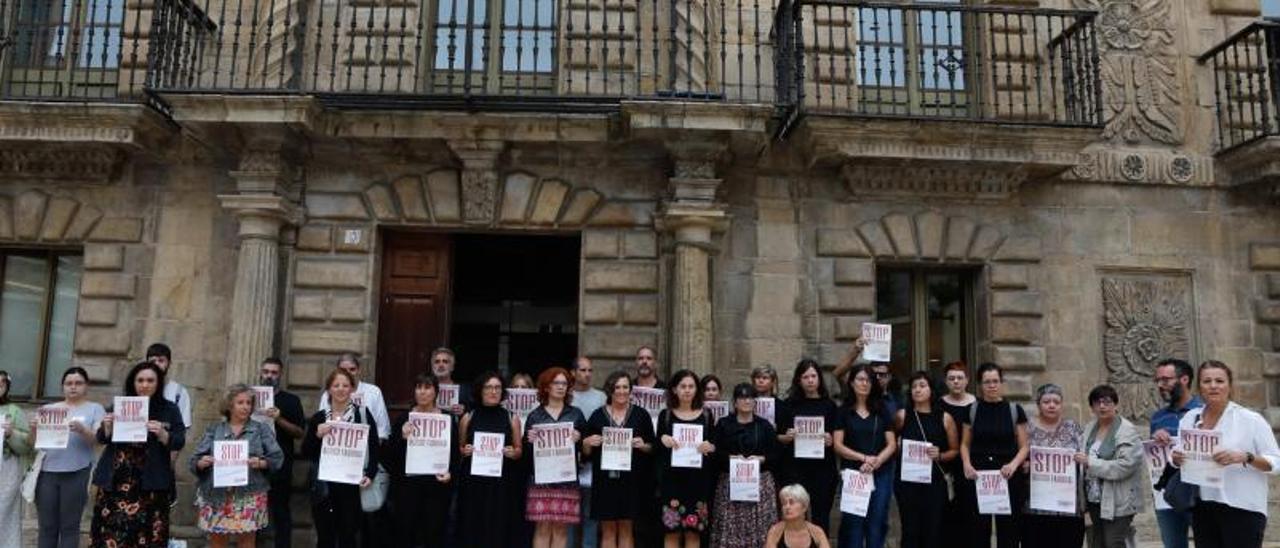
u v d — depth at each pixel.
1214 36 11.18
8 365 10.28
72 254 10.43
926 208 10.49
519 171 10.28
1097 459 7.11
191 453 9.73
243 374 9.46
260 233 9.74
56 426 7.45
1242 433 6.15
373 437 7.84
